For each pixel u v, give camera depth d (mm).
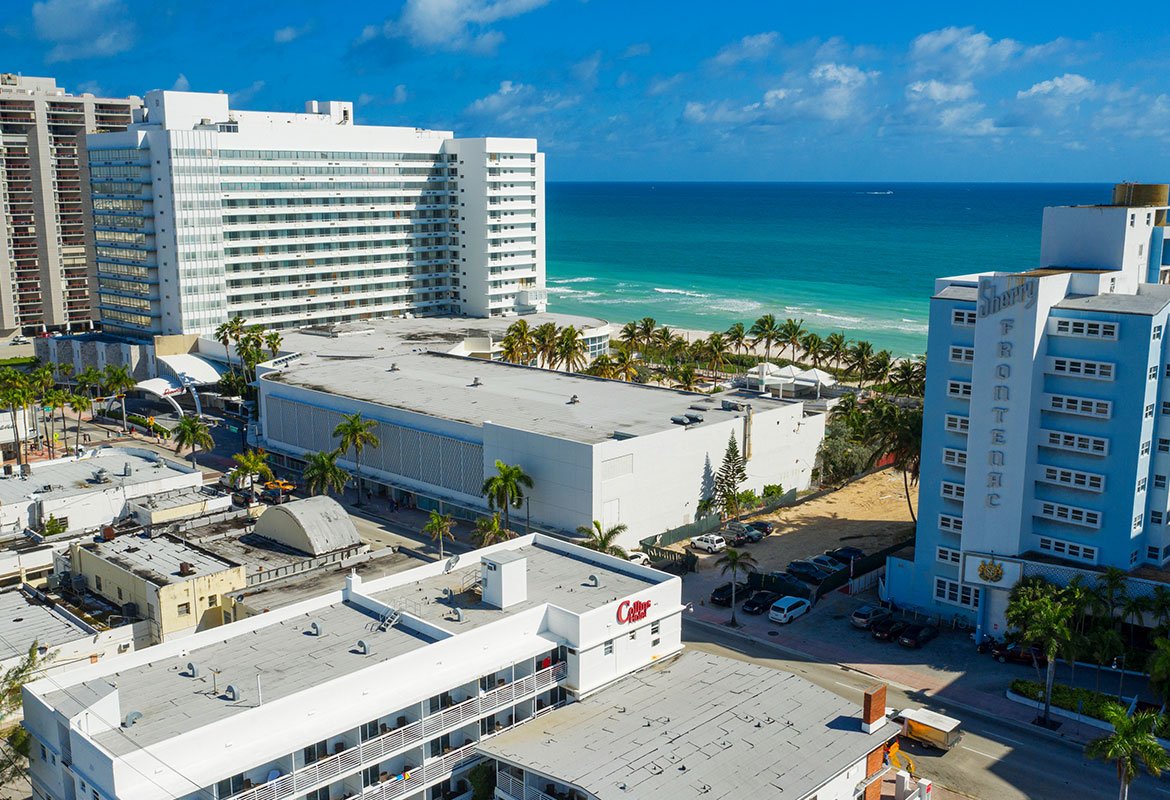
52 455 149750
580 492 104625
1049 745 71312
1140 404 80438
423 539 114438
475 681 59844
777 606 92438
